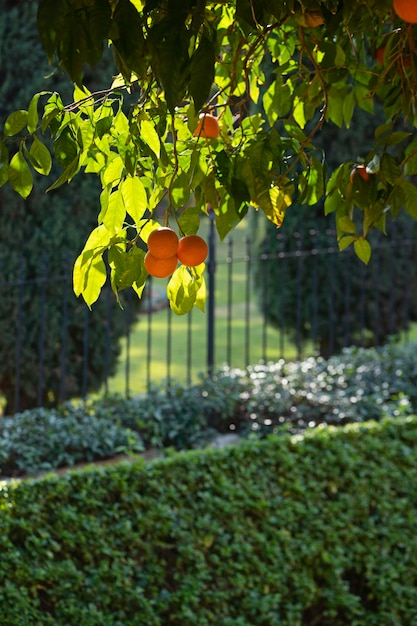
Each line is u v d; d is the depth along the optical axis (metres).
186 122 2.51
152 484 5.29
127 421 6.59
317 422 7.07
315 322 8.42
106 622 4.89
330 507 5.92
